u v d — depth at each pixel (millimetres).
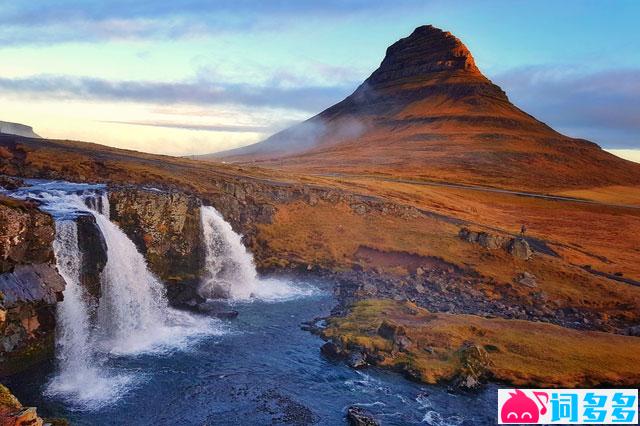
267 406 29656
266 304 48969
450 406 30516
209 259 55500
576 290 59375
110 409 28297
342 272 59844
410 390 32188
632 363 36594
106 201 46688
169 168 73812
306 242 66562
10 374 29922
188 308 44656
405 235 70062
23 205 33844
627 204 157250
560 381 33438
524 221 113875
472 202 127938
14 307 29984
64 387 30359
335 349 36500
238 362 35281
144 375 32562
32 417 20391
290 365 35156
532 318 49188
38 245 33312
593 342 40406
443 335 38500
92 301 37656
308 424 28047
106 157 73688
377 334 38938
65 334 34156
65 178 59438
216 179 71312
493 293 56188
